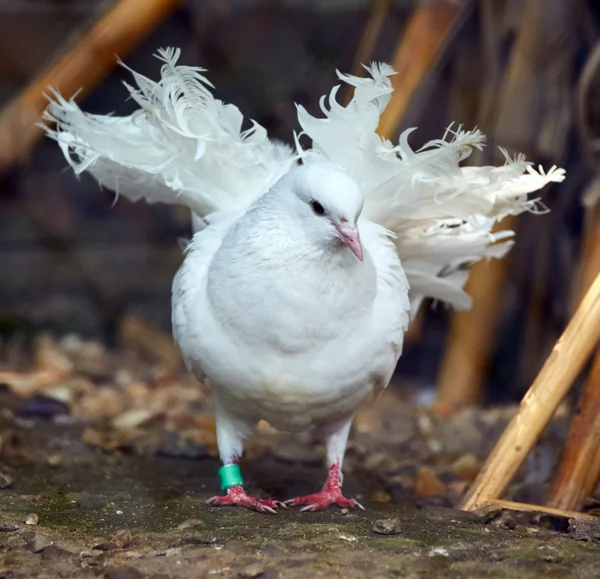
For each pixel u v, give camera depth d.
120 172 8.87
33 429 10.84
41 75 12.52
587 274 9.85
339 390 7.96
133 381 14.20
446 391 14.00
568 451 8.55
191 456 10.23
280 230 7.53
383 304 7.98
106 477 9.16
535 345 14.12
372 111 8.01
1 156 12.45
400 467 10.63
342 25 18.17
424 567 6.58
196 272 8.12
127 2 12.33
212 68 18.31
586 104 10.84
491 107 12.78
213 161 8.58
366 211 8.53
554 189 12.86
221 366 7.89
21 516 7.72
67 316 17.53
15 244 18.77
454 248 8.88
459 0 11.88
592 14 12.73
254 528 7.46
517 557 6.80
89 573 6.52
